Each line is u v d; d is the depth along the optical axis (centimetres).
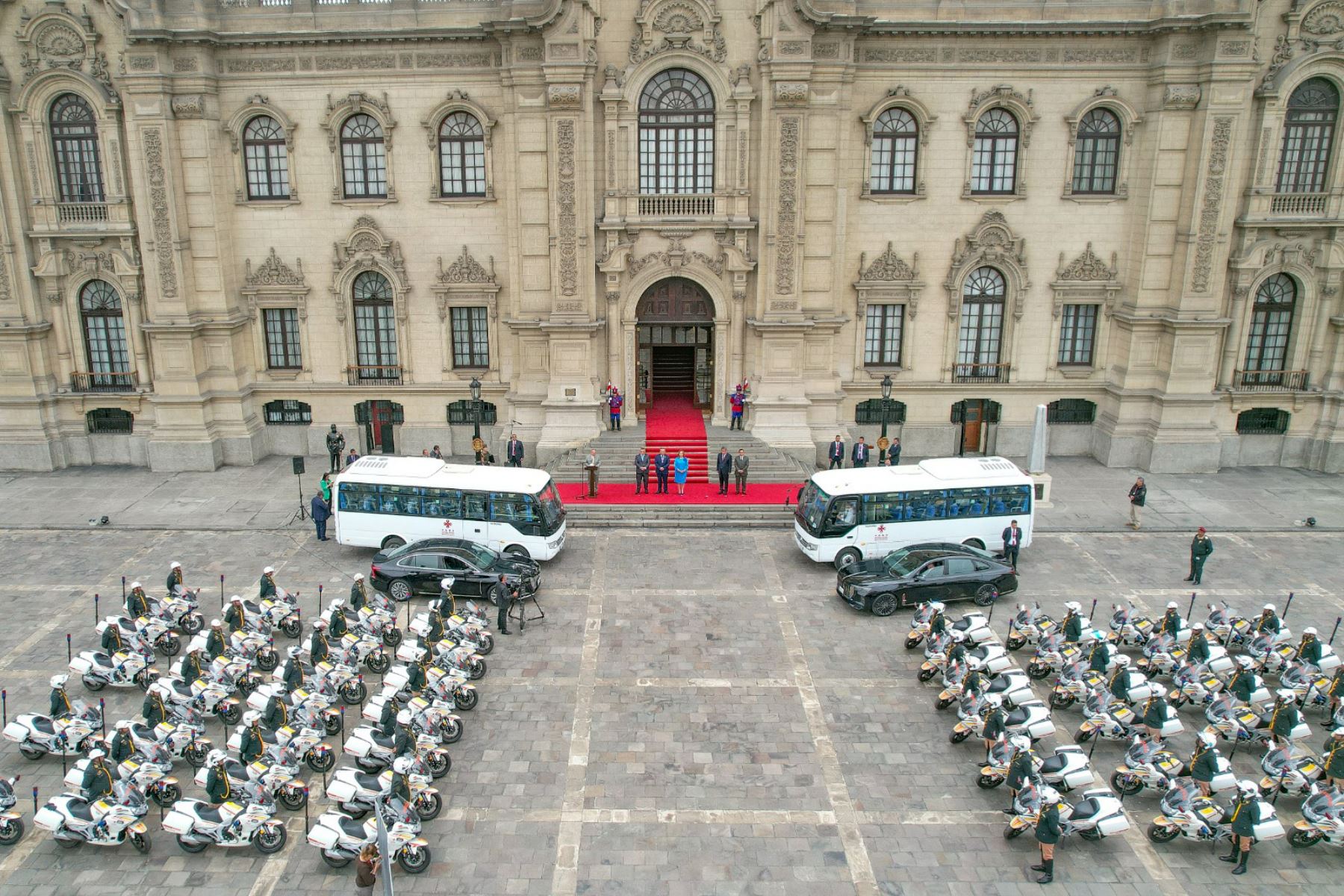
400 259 3569
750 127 3372
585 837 1709
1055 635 2247
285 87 3441
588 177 3381
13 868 1645
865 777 1886
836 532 2767
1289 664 2197
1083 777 1767
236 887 1605
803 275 3494
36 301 3578
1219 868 1667
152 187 3403
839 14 3225
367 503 2848
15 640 2388
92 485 3506
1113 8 3356
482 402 3744
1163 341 3606
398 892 1580
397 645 2356
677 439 3528
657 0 3256
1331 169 3466
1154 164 3441
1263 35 3341
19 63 3366
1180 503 3353
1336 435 3628
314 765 1891
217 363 3631
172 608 2383
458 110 3441
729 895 1581
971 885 1612
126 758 1791
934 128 3469
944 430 3759
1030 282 3631
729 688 2186
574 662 2289
